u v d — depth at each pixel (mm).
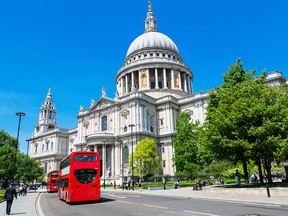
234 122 31375
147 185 54625
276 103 32219
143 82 100250
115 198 33031
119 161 77250
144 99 81188
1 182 73250
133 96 80000
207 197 28844
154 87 101375
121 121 82625
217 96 44062
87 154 28859
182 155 60094
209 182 54938
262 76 41438
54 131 122250
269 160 32062
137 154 66750
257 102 31406
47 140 124812
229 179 60656
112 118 84688
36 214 20891
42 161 122750
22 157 87375
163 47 108625
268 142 28641
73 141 119250
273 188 27078
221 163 51344
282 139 28688
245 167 38781
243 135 31203
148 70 100562
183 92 100562
